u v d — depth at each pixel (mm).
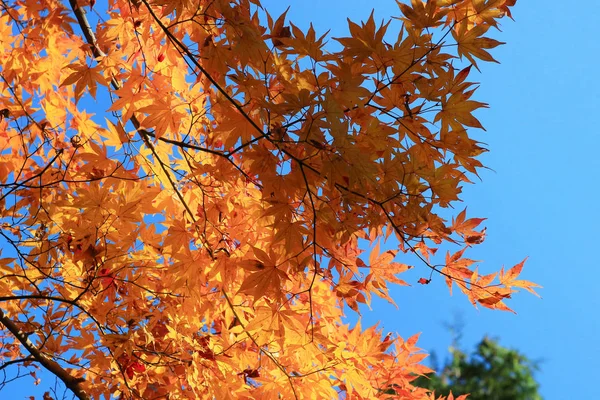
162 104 1796
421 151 1771
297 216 1791
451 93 1704
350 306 1854
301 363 1897
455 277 1814
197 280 1865
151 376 1939
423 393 2008
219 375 1874
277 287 1727
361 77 1687
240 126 1748
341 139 1658
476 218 1785
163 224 1897
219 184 1906
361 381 1864
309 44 1693
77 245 1878
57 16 1932
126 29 1893
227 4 1694
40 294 1929
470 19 1732
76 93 1815
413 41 1692
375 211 1753
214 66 1738
